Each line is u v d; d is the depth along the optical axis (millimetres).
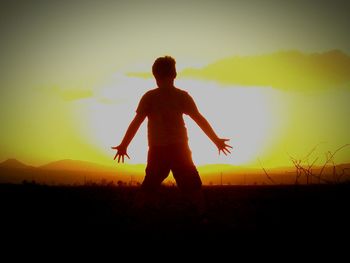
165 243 3514
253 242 3529
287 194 6555
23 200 6320
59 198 6523
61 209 5520
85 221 4637
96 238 3746
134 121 5008
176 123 4863
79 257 3133
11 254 3234
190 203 5941
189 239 3648
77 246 3461
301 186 6512
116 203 6035
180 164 4746
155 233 3930
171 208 5551
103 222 4578
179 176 4754
